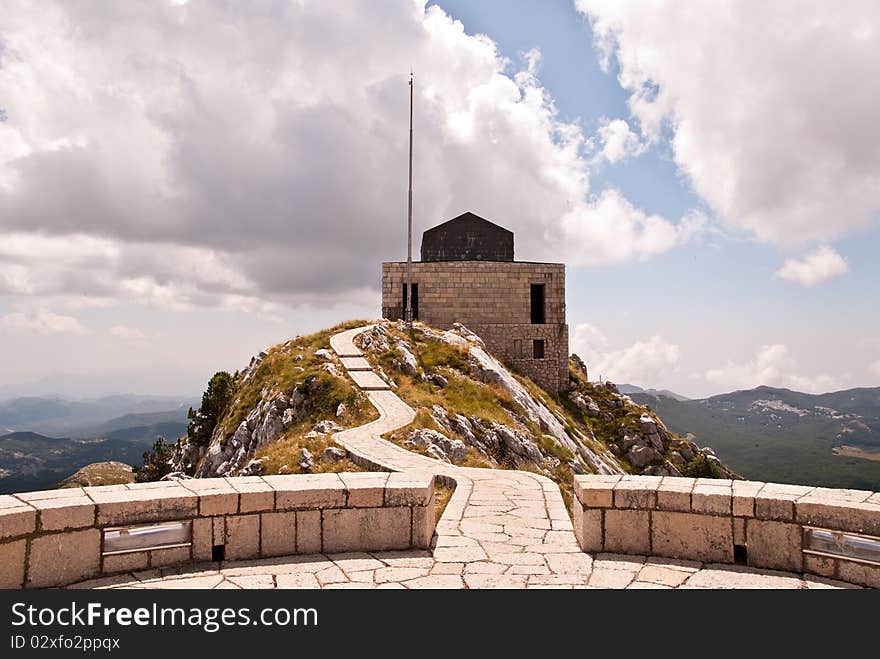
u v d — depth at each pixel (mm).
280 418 34375
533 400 46531
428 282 58531
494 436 33875
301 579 8102
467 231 64125
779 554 8234
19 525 7281
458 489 14812
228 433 38469
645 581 8062
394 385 37844
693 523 8742
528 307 59438
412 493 9312
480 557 9039
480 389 40656
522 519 11547
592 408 57719
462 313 58625
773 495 8391
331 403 33688
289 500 8914
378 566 8602
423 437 26156
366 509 9203
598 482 9539
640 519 9039
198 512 8500
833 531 7883
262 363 43594
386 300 58344
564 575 8289
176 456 50219
